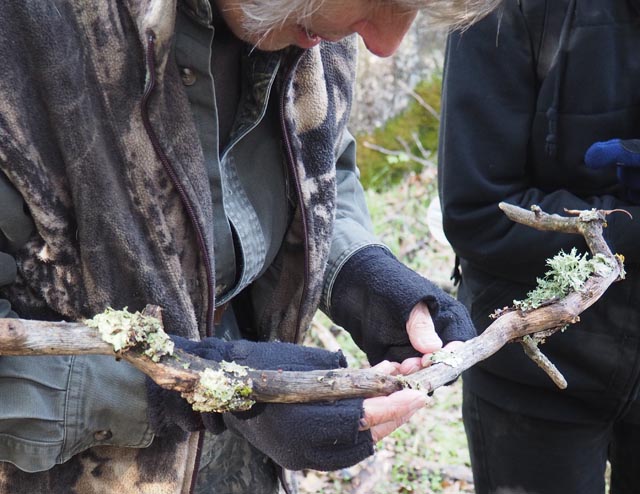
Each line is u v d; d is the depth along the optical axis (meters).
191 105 1.38
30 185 1.31
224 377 1.27
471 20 1.28
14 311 1.36
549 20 1.75
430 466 2.83
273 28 1.30
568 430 1.87
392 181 4.73
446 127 1.82
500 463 1.92
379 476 2.75
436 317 1.51
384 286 1.52
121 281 1.37
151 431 1.37
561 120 1.79
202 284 1.42
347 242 1.58
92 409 1.35
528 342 1.40
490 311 1.88
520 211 1.47
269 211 1.52
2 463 1.39
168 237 1.37
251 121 1.44
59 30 1.29
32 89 1.30
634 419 1.88
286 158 1.49
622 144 1.73
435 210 2.05
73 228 1.35
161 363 1.26
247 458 1.65
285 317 1.60
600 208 1.77
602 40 1.74
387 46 1.30
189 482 1.48
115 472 1.42
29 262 1.34
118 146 1.34
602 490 1.93
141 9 1.30
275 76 1.44
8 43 1.28
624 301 1.78
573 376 1.82
